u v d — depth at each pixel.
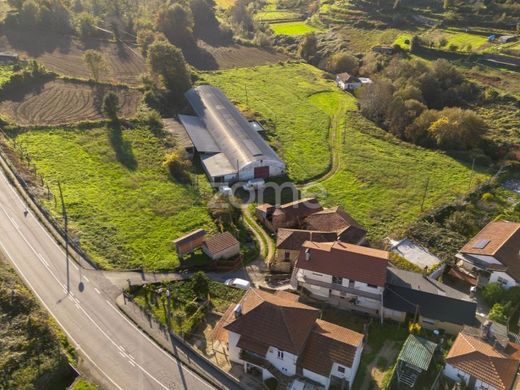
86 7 163.38
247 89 128.75
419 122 105.25
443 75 122.06
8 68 113.50
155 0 186.50
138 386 44.06
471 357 45.53
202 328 51.59
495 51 130.62
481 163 95.00
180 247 61.62
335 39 166.25
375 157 97.19
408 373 45.66
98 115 100.19
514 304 57.56
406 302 53.88
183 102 113.00
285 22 198.25
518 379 44.53
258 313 46.28
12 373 41.75
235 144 89.88
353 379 46.00
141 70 126.94
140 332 50.06
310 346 45.03
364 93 121.12
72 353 46.66
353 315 55.12
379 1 179.25
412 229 72.00
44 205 68.75
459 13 158.00
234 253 64.00
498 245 63.19
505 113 109.06
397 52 144.75
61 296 53.91
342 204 79.69
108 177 79.62
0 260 57.75
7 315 47.38
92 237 64.00
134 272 58.91
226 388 44.62
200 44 164.25
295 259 62.81
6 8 149.25
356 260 54.97
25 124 93.00
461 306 53.22
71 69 121.50
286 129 107.06
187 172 83.75
